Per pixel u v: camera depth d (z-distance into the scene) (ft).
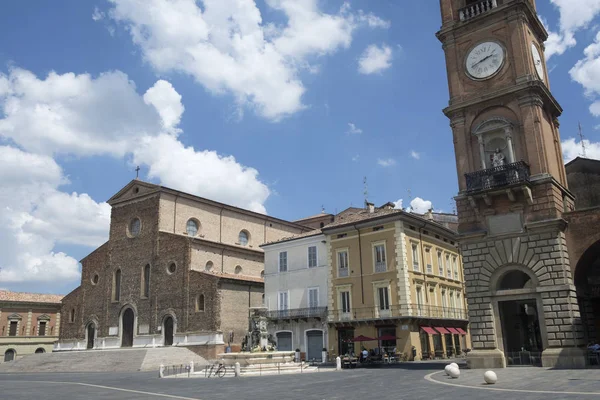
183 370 166.40
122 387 103.04
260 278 240.32
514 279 123.44
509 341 121.29
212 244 227.81
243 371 130.93
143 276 230.89
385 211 188.85
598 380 77.15
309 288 191.72
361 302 175.94
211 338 201.46
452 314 194.80
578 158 154.71
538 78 122.21
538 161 115.03
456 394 70.28
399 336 165.89
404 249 171.63
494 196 118.21
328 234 188.75
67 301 257.96
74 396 86.22
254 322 158.30
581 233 112.27
